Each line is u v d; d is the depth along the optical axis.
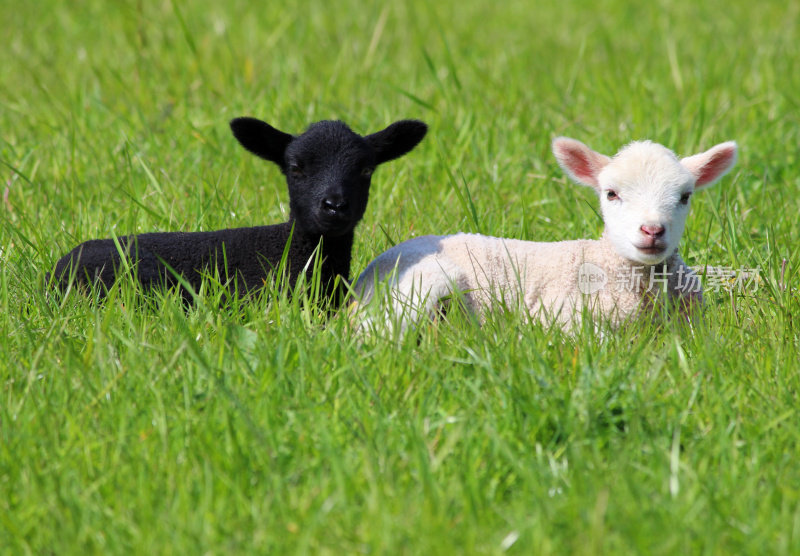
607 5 29.66
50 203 13.27
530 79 20.67
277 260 10.70
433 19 25.94
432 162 14.94
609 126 16.41
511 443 7.38
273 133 10.80
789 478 6.96
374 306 9.37
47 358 8.41
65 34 24.55
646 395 7.74
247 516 6.59
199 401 7.89
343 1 28.94
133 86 18.95
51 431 7.30
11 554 6.32
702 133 15.47
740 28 24.59
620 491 6.62
